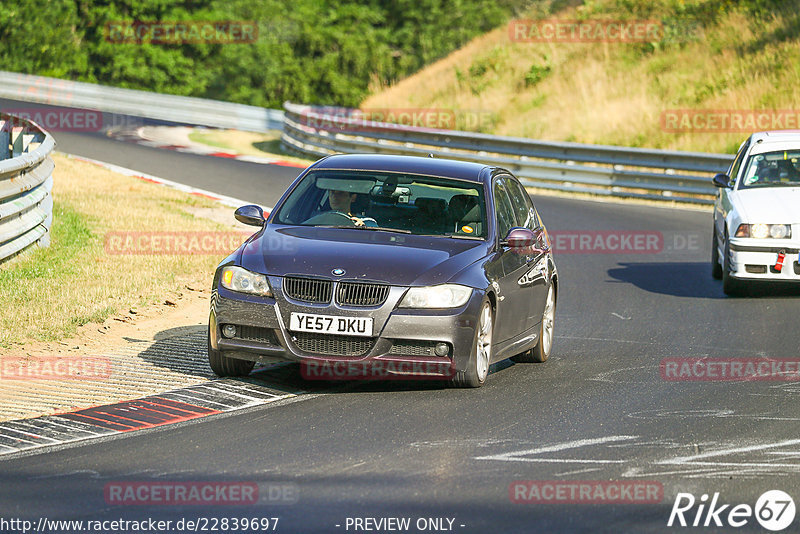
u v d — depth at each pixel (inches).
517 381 1235.9
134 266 1844.2
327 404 1087.6
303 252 1169.4
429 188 1304.1
